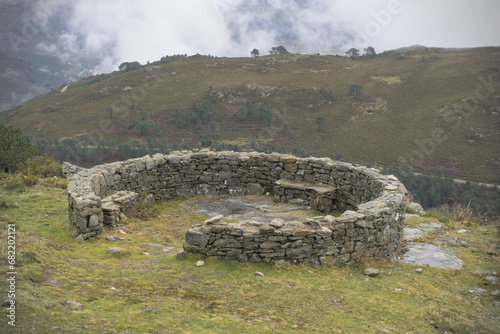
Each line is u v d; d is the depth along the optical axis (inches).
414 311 214.5
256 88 5949.8
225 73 6796.3
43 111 5403.5
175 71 6988.2
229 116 5177.2
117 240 318.3
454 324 199.9
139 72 6648.6
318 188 458.9
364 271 274.4
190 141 4409.5
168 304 194.9
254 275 251.0
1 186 456.8
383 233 305.4
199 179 511.2
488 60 5713.6
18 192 444.8
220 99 5620.1
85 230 315.9
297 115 5177.2
